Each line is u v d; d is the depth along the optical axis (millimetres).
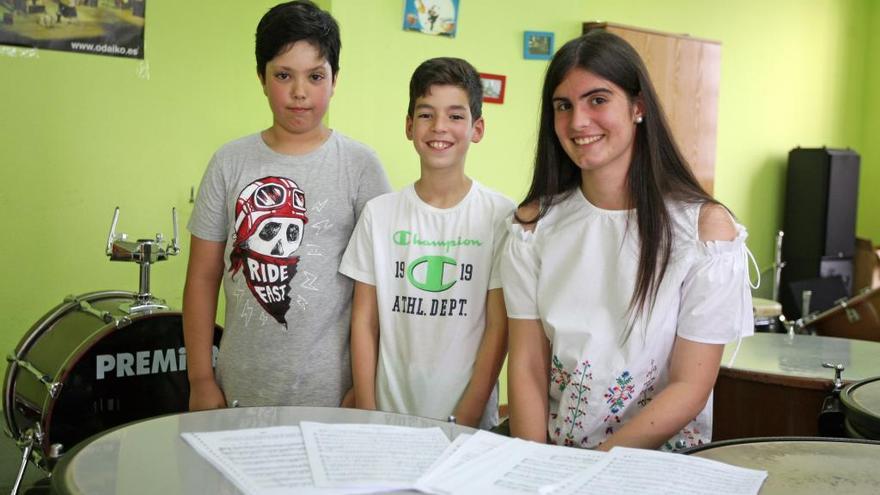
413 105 2010
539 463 1254
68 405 2523
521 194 4203
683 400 1565
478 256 1950
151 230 3705
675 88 4793
